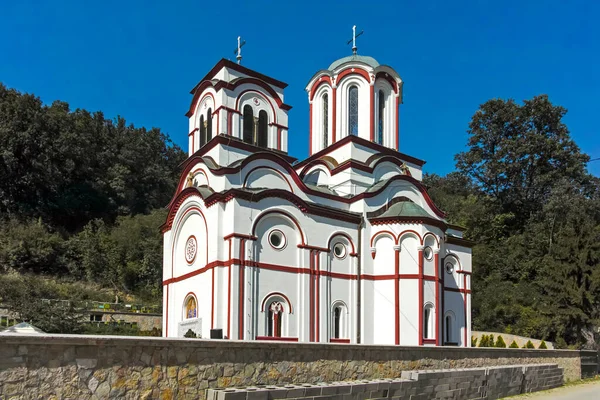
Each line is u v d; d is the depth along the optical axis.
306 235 29.17
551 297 40.81
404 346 19.06
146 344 11.47
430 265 31.39
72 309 33.66
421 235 30.89
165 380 11.79
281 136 34.66
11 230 53.72
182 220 30.69
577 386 28.64
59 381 10.09
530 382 25.61
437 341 30.59
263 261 27.30
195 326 27.09
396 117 38.31
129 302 49.59
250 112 33.66
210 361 12.75
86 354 10.54
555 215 60.31
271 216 27.98
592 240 39.94
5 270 49.25
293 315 28.05
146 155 80.44
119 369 11.02
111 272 53.78
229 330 25.38
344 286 30.58
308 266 28.89
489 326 48.78
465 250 37.22
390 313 30.67
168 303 31.25
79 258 55.25
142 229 59.22
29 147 59.28
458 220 64.19
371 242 31.88
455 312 35.59
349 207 32.97
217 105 32.47
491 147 71.12
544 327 42.97
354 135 36.00
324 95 39.06
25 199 61.00
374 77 36.94
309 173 36.84
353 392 15.35
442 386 19.20
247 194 26.89
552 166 68.00
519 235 62.72
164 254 32.34
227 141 31.05
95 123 79.19
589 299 37.97
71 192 67.00
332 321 29.64
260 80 33.94
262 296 26.92
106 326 34.41
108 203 70.31
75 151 66.38
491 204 68.25
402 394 17.23
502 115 69.12
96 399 10.59
